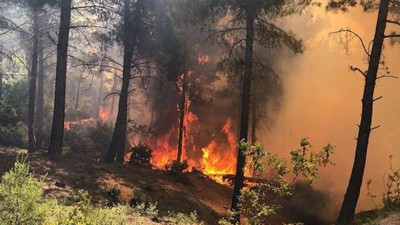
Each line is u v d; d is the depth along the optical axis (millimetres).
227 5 15305
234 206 14570
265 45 16188
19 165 5348
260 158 6246
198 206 15852
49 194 10594
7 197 5023
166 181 19297
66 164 14828
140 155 23016
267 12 14805
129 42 20438
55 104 15914
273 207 6363
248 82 15344
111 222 6770
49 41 27047
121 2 20812
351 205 12242
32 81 24391
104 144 29047
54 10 25750
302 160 6031
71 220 5723
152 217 10516
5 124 29047
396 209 10344
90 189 12688
